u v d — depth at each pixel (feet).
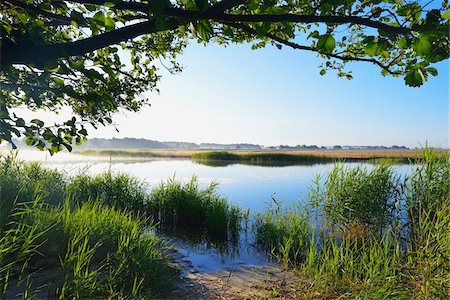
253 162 123.24
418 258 14.08
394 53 8.32
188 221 27.71
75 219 15.89
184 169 80.48
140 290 12.32
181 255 19.92
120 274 13.32
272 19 5.76
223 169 81.76
